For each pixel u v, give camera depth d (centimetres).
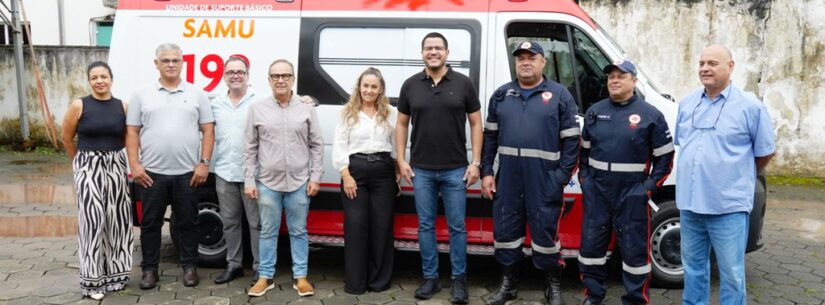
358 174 471
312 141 471
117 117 462
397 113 474
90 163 457
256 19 512
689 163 384
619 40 983
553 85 435
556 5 488
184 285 496
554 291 460
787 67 959
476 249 496
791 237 673
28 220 706
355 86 472
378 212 479
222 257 536
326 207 515
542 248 446
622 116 411
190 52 518
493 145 454
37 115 1209
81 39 1560
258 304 460
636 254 420
